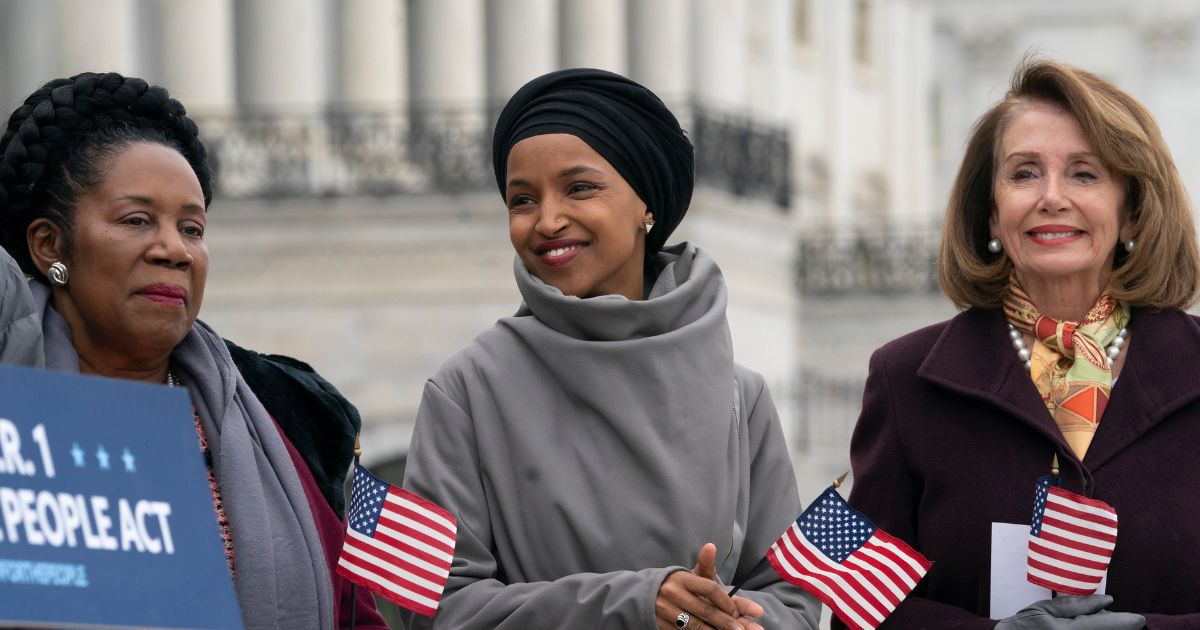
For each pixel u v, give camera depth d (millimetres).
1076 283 5762
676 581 5230
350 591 5574
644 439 5488
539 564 5512
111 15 23562
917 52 49125
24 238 5172
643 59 32906
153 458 4422
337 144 23094
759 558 5738
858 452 5910
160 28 24188
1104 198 5703
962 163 5949
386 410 21516
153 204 5129
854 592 5531
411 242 21547
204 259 5215
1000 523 5602
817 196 44156
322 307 21547
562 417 5582
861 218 46000
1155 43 53594
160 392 4480
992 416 5711
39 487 4215
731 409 5645
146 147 5168
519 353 5664
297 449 5539
